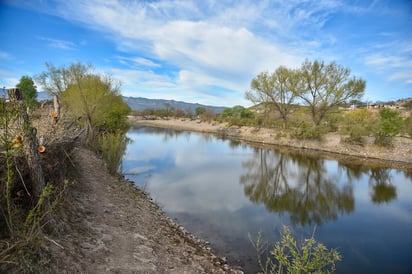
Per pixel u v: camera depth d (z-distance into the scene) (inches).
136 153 585.0
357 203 302.5
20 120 96.7
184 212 245.8
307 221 244.2
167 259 134.0
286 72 888.3
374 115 843.4
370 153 623.8
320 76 783.1
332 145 719.1
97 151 386.3
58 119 150.1
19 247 77.2
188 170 441.7
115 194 224.4
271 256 168.6
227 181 385.7
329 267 165.2
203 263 146.9
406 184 388.8
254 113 1305.4
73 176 183.0
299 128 819.4
